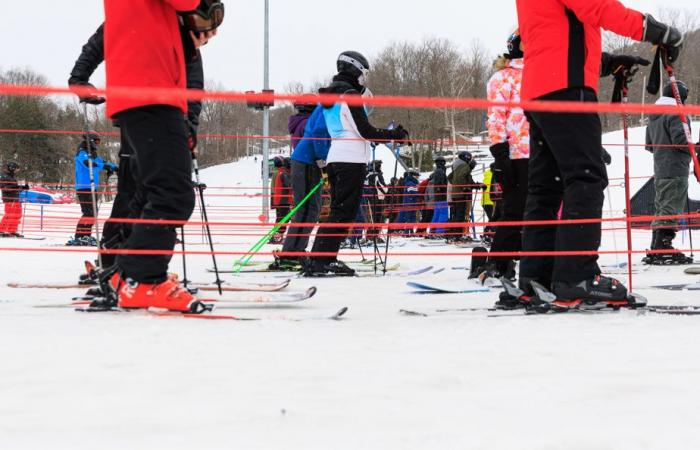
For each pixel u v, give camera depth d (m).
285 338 2.27
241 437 1.23
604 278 3.10
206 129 63.47
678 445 1.19
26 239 11.58
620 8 3.00
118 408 1.40
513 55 4.21
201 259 7.65
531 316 2.93
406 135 5.62
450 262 7.41
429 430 1.27
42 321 2.67
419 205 13.20
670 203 6.42
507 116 4.43
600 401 1.48
